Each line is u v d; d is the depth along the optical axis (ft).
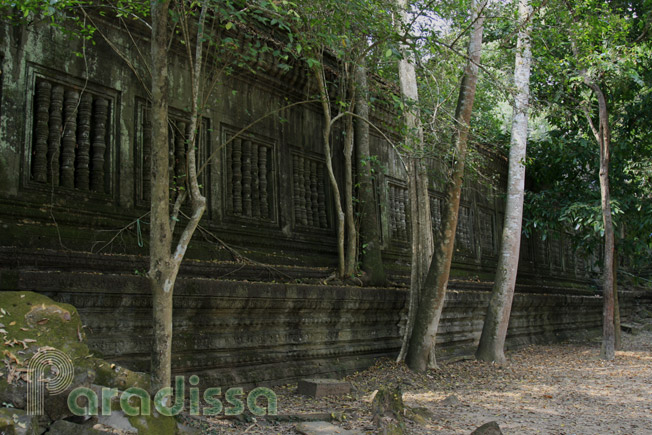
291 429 18.62
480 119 47.55
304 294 27.35
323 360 29.04
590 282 71.31
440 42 28.17
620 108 50.55
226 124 30.17
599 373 34.40
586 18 38.34
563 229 61.52
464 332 40.57
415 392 26.84
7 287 17.75
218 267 27.14
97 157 24.64
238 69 30.66
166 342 17.04
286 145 33.63
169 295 17.19
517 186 39.40
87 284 19.81
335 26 27.66
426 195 34.12
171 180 26.73
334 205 36.24
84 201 23.85
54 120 23.34
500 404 24.62
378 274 35.22
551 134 51.93
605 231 43.34
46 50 23.22
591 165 51.08
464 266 48.57
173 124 27.17
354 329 31.27
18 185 21.91
